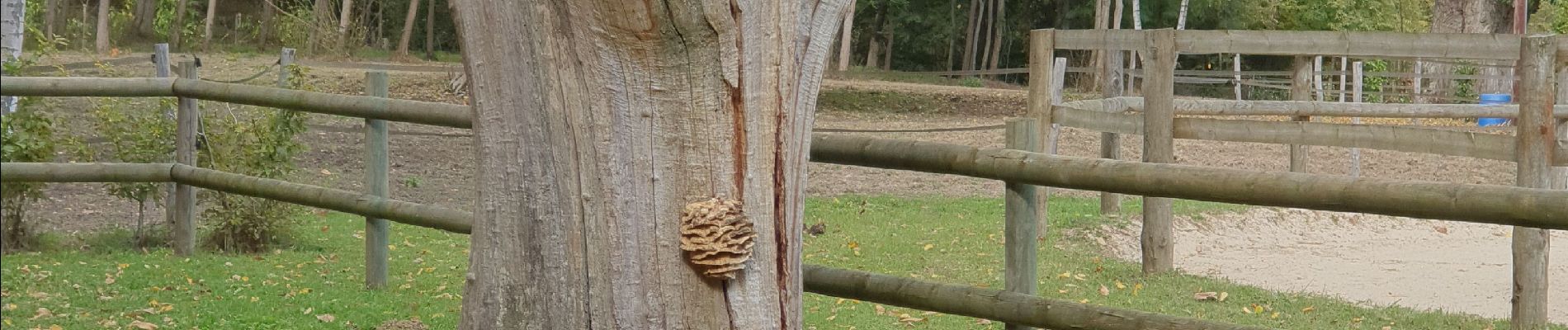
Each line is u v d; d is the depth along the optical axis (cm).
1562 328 568
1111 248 838
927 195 1101
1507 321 595
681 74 255
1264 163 1488
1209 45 709
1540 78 562
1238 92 1689
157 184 735
